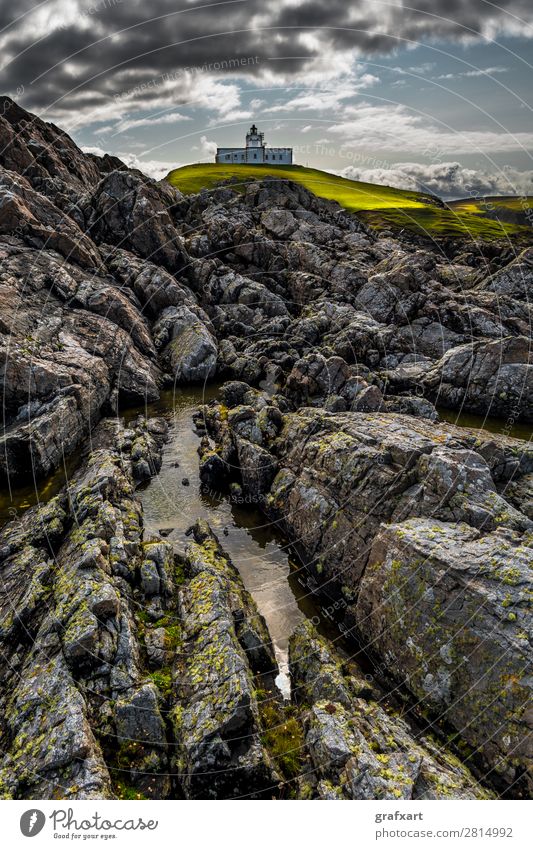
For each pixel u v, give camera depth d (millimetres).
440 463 20203
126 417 35969
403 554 17875
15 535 21500
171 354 43375
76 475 26719
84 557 18172
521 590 15188
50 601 17406
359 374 37812
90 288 42094
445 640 15734
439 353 45531
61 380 31125
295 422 29125
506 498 22453
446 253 74312
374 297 50625
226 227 63250
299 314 53688
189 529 24766
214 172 101625
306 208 80812
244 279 53188
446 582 16312
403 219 89000
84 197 55250
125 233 52906
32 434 26562
